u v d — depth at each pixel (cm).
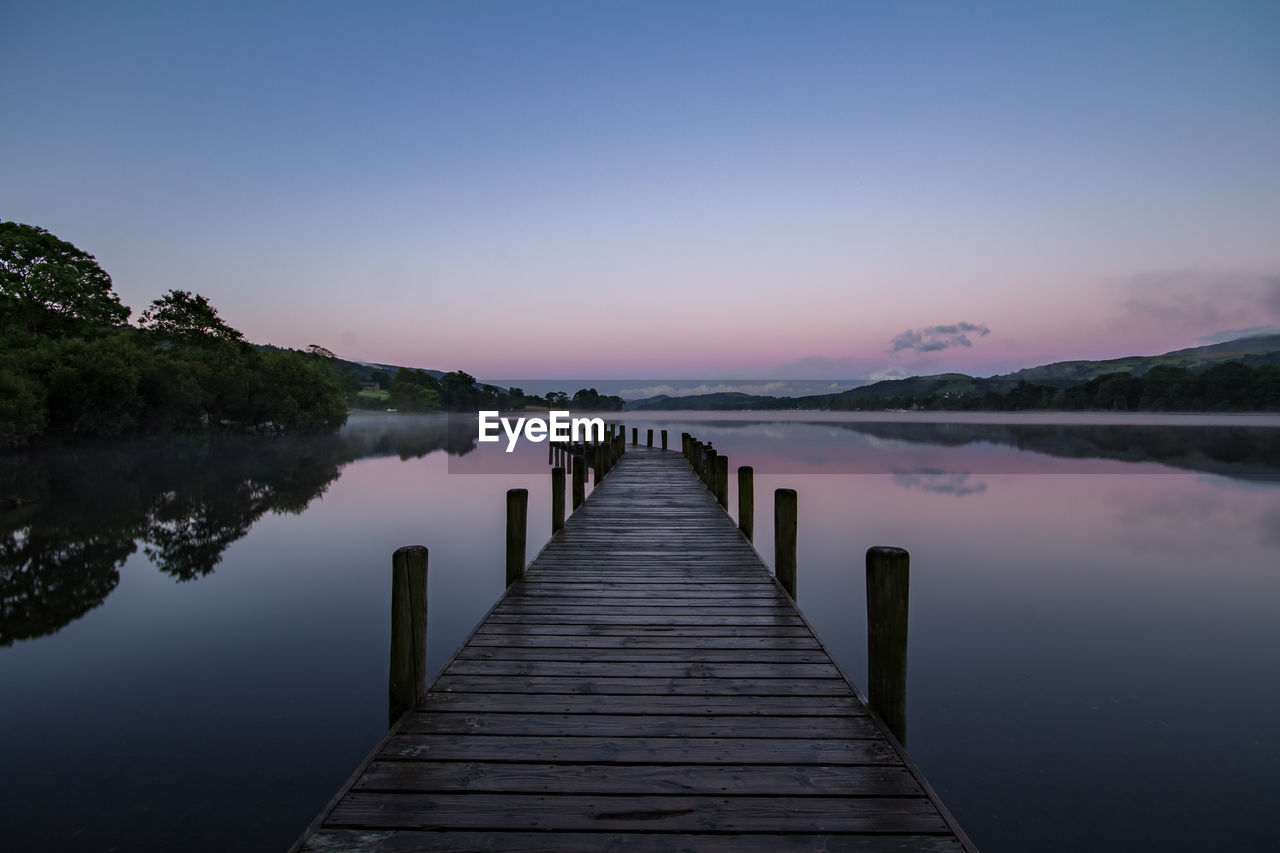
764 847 216
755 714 312
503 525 1234
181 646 597
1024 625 643
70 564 916
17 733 427
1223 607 696
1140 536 1091
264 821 333
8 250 3762
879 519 1248
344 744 415
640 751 276
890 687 296
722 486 1015
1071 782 371
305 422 4241
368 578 842
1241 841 319
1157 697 479
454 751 275
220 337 4409
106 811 339
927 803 241
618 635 425
